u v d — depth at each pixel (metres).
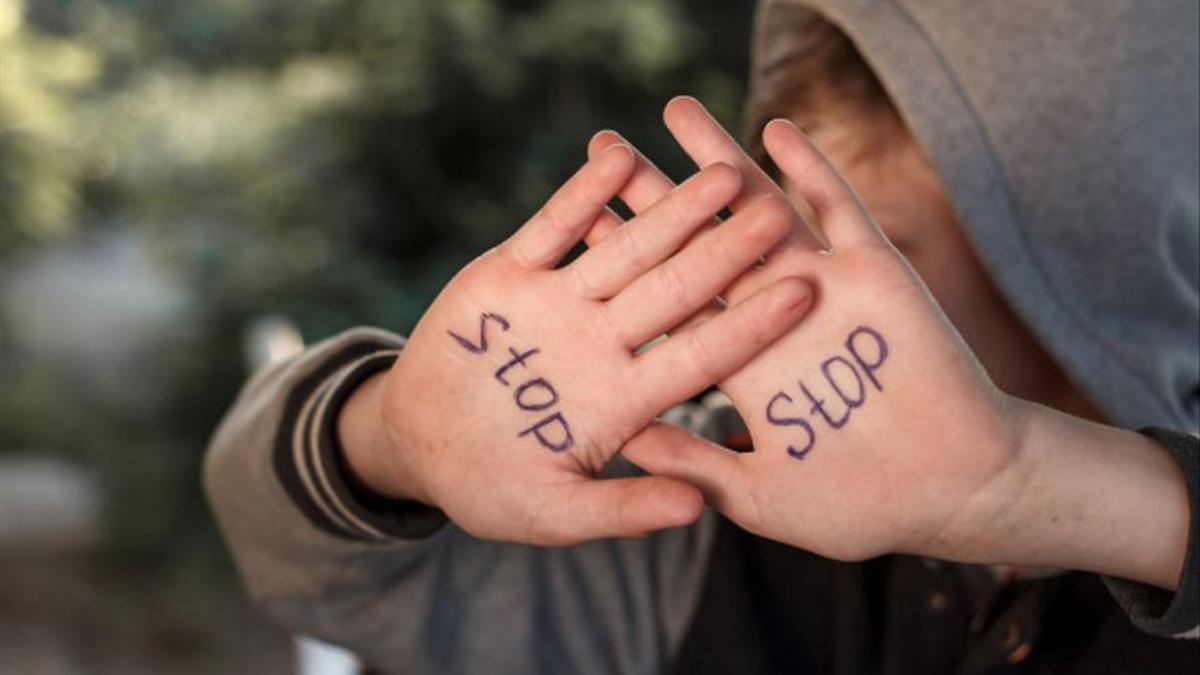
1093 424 0.60
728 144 0.59
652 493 0.58
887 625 0.77
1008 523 0.58
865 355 0.57
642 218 0.57
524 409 0.59
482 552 0.81
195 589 3.17
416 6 2.81
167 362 3.31
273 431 0.71
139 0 3.40
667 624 0.81
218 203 3.06
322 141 2.97
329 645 0.78
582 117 2.81
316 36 3.04
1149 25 0.74
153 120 3.14
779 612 0.79
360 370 0.69
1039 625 0.73
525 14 2.86
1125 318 0.76
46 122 3.15
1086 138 0.74
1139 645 0.72
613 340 0.58
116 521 3.23
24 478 3.41
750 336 0.57
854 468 0.58
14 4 3.20
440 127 2.91
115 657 3.09
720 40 2.87
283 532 0.73
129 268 3.88
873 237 0.57
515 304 0.59
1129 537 0.59
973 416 0.56
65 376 3.61
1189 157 0.75
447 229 2.96
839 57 0.80
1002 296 0.78
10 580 3.22
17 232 3.32
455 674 0.79
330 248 2.97
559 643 0.81
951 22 0.76
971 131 0.75
